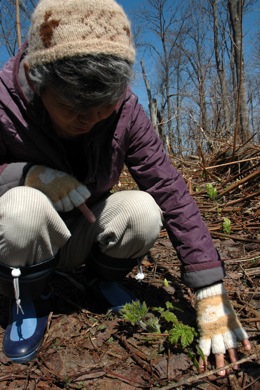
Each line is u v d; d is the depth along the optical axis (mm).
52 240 1468
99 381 1341
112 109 1170
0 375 1372
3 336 1566
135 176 1578
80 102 1070
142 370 1389
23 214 1322
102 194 1676
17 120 1380
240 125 5770
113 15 1070
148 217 1505
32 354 1448
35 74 1113
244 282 1997
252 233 2641
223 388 1298
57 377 1346
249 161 3717
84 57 1004
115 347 1508
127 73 1083
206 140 4852
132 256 1641
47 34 1052
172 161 4816
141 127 1494
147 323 1549
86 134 1356
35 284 1478
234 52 5859
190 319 1653
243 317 1688
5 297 1866
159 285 1967
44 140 1415
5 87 1369
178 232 1466
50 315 1662
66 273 2012
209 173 3797
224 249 2438
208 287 1392
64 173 1435
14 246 1355
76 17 1036
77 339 1551
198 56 16484
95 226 1622
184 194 1514
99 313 1722
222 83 10203
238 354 1432
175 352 1453
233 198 3295
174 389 1284
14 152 1503
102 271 1685
